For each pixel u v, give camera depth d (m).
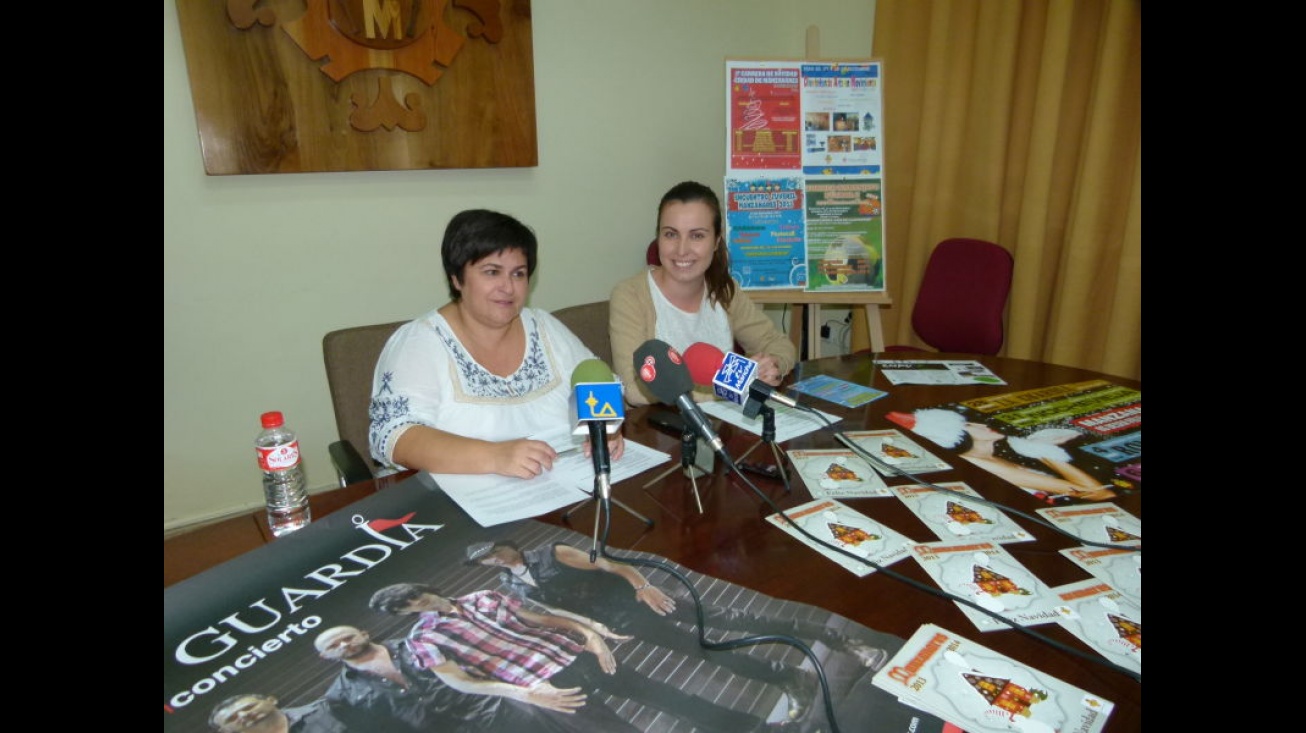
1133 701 0.74
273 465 1.14
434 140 2.64
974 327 2.75
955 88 3.10
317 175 2.50
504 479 1.21
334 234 2.57
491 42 2.68
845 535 1.04
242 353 2.48
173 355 2.36
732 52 3.53
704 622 0.85
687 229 1.86
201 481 2.49
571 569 0.95
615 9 3.07
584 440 1.35
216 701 0.73
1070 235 2.89
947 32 3.06
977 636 0.83
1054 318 3.05
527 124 2.84
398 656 0.80
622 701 0.73
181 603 0.88
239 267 2.42
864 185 2.98
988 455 1.34
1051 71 2.80
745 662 0.79
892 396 1.68
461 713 0.72
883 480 1.23
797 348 3.46
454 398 1.48
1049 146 2.87
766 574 0.95
